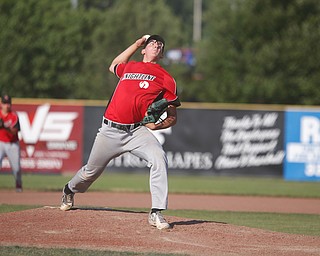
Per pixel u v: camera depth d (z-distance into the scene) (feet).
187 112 211.41
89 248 74.13
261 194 168.25
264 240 82.07
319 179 210.59
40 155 208.54
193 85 336.70
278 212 131.85
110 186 175.42
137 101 81.10
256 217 121.19
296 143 210.59
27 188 164.66
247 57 308.81
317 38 302.86
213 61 317.22
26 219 84.94
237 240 80.89
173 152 212.02
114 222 84.38
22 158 207.92
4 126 148.15
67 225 82.58
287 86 303.27
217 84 314.35
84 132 209.05
